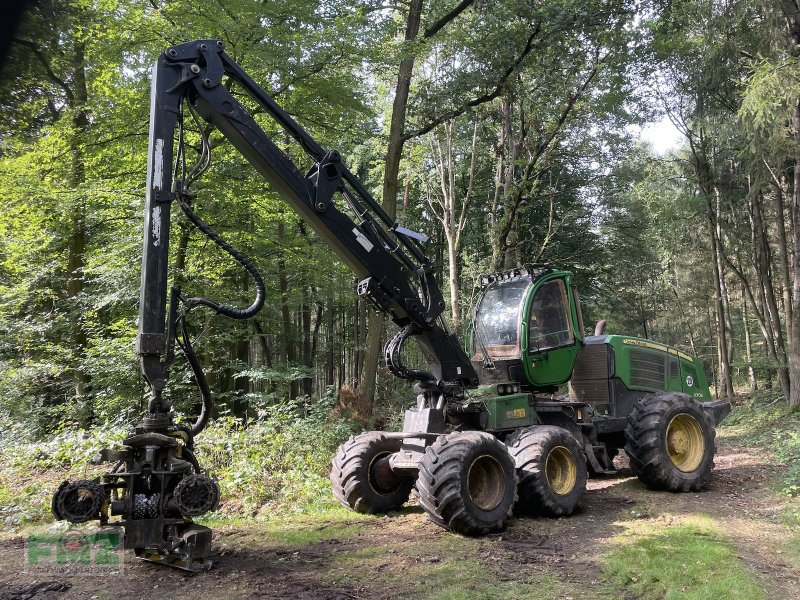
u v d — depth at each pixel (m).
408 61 13.21
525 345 7.00
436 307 6.17
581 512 6.46
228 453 8.66
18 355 12.98
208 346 13.43
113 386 12.09
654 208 22.22
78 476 7.96
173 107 4.83
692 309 37.44
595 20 15.09
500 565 4.62
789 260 21.52
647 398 7.94
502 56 14.66
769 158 14.55
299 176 5.37
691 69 17.77
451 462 5.48
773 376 28.17
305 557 4.81
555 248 23.86
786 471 7.76
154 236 4.59
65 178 11.62
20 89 3.67
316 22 10.96
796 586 4.09
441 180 22.19
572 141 21.38
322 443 9.76
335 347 26.89
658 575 4.19
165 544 4.24
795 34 13.09
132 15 9.82
